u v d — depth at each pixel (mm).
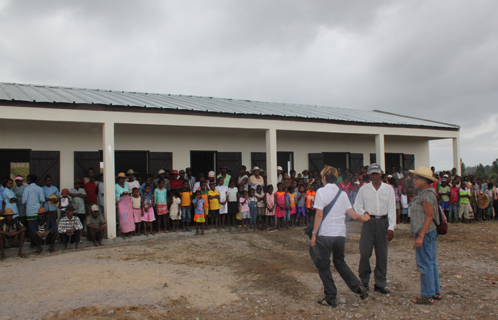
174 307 4508
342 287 5191
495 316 4121
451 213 12008
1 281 5367
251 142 12430
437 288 4605
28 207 7938
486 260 6707
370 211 4918
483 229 10602
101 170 11938
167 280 5492
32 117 7766
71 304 4453
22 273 5750
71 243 8188
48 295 4742
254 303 4660
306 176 11836
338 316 4207
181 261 6688
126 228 8586
